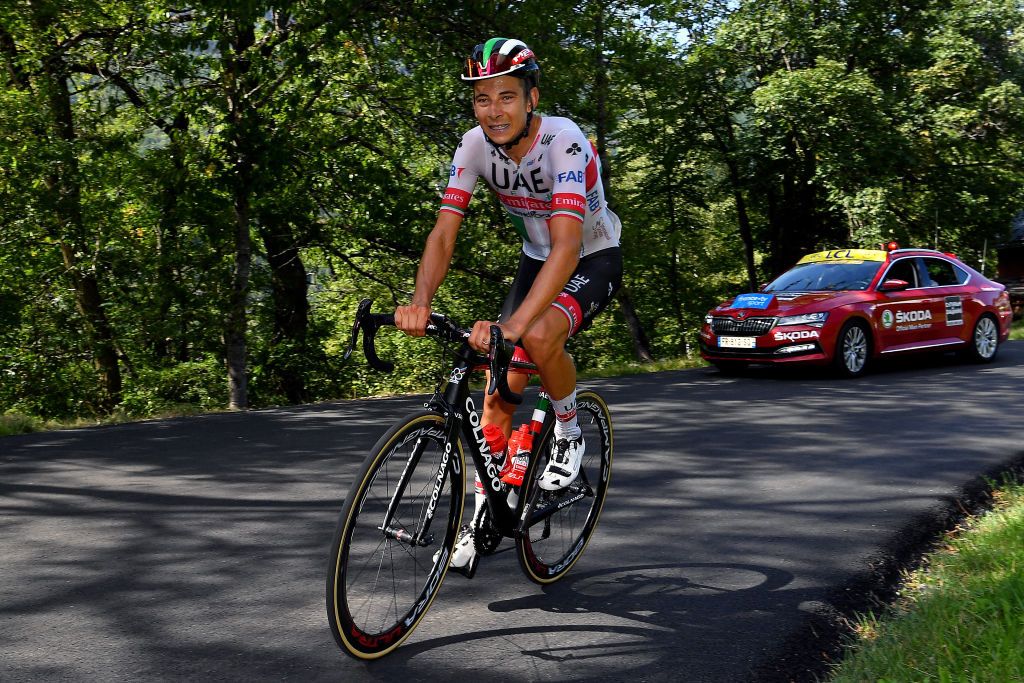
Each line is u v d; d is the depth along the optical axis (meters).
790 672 2.78
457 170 3.26
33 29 13.73
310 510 4.74
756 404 8.55
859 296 10.91
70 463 5.95
